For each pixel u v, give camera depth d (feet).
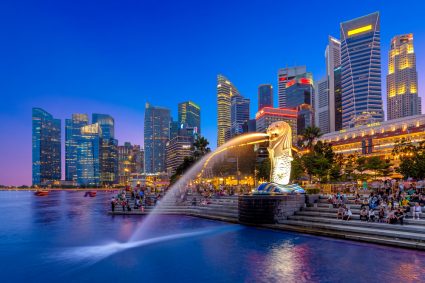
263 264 51.62
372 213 72.33
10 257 58.23
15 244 69.87
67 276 47.29
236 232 80.89
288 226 82.64
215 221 103.35
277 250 60.49
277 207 88.74
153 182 348.59
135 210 137.08
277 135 101.91
